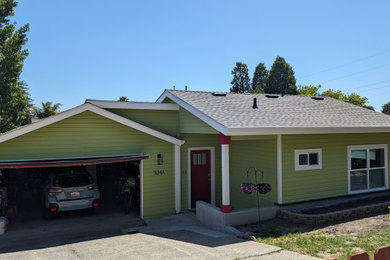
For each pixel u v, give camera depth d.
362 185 11.10
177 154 11.06
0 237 8.20
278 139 9.41
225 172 8.41
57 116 8.94
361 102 31.09
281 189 9.39
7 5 23.38
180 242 7.07
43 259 5.97
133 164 11.46
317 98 14.96
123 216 10.59
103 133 9.77
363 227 7.52
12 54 23.23
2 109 23.05
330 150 10.41
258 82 55.78
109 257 5.89
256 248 6.11
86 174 10.41
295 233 7.31
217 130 8.52
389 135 11.77
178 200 11.03
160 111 11.43
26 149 8.73
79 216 10.56
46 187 10.22
